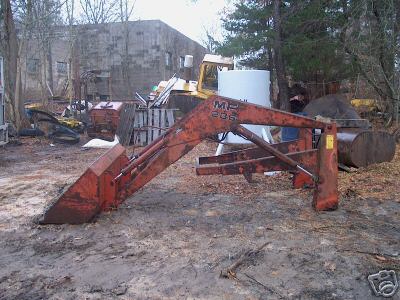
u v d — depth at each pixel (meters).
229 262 4.17
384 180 7.30
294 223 5.28
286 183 7.36
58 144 14.38
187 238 4.82
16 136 15.48
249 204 6.16
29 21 18.66
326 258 4.23
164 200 6.42
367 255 4.29
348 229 5.05
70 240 4.82
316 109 12.52
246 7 15.25
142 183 5.45
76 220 5.30
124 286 3.72
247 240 4.73
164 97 16.03
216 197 6.59
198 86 16.06
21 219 5.64
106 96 29.47
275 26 13.70
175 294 3.58
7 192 7.24
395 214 5.61
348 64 13.65
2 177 8.69
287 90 14.34
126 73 29.73
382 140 8.38
